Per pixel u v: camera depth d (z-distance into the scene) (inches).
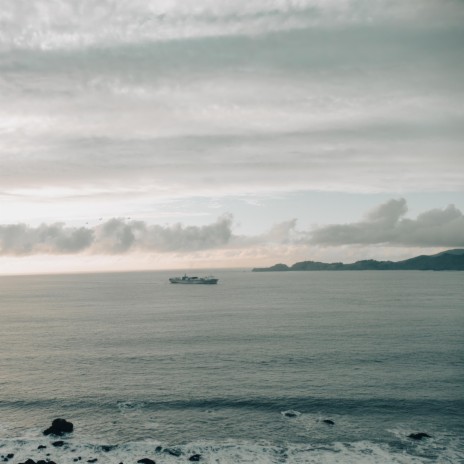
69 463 1418.6
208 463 1434.5
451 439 1605.6
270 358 2807.6
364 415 1830.7
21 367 2657.5
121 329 4232.3
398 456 1475.1
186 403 1974.7
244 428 1716.3
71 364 2716.5
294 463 1432.1
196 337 3661.4
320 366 2588.6
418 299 7465.6
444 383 2228.1
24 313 5979.3
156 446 1545.3
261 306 6530.5
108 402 1996.8
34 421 1792.6
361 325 4271.7
